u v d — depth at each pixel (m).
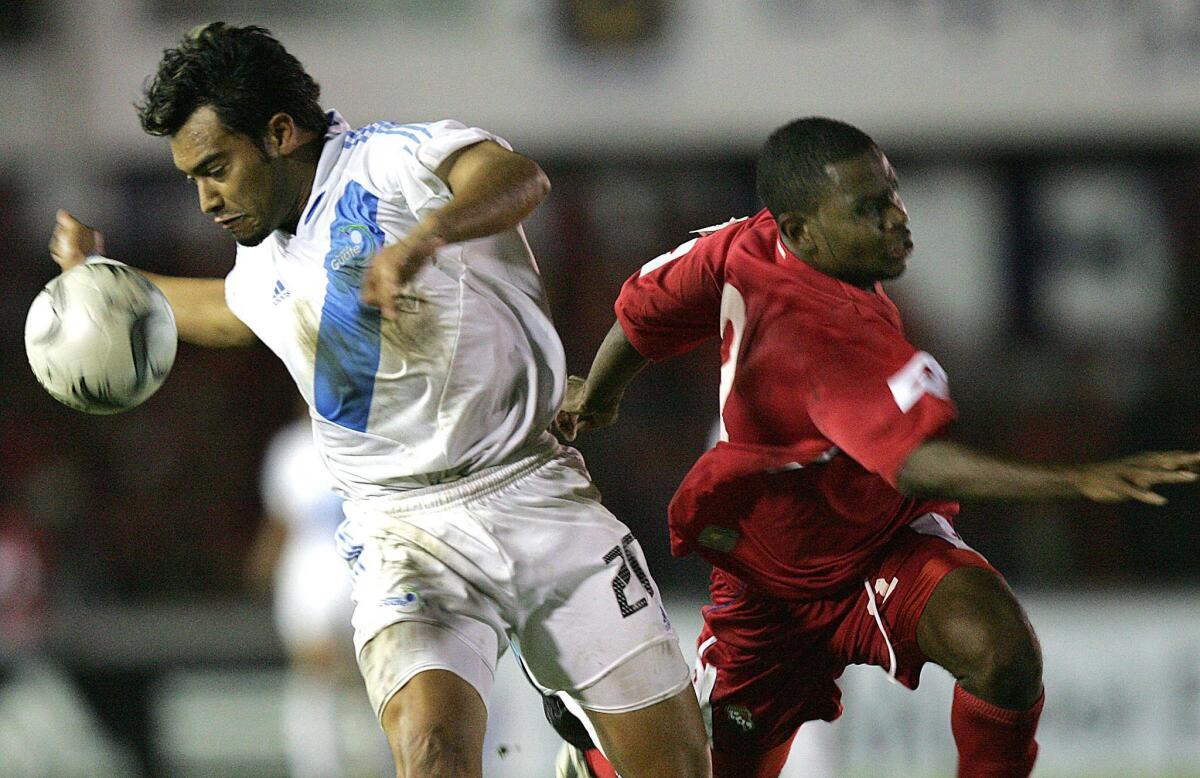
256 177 12.29
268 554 31.27
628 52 35.81
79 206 38.12
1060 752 31.02
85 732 30.45
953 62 35.72
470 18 35.66
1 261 39.22
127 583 37.78
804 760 25.23
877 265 12.32
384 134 12.62
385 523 13.17
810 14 35.69
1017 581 32.97
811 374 12.25
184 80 12.06
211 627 31.34
